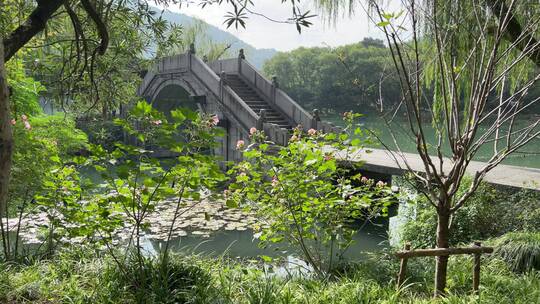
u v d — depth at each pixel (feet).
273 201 19.60
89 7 14.12
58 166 18.44
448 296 13.94
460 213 27.09
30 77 26.89
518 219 26.16
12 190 20.61
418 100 12.31
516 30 24.17
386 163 41.63
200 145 13.19
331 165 19.11
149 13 20.35
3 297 13.60
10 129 7.25
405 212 31.81
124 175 13.43
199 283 14.61
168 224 37.63
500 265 19.81
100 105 25.71
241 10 11.78
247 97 68.80
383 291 15.06
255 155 19.62
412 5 11.56
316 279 17.80
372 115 136.36
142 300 13.25
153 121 13.43
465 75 21.95
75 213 16.47
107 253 18.17
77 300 13.44
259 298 13.66
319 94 194.08
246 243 33.42
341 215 20.65
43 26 13.04
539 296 14.98
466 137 12.31
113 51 23.35
